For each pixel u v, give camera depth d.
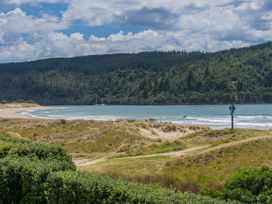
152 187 11.38
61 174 12.92
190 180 27.50
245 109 198.38
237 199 14.74
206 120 130.38
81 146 62.50
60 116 169.38
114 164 39.50
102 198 11.34
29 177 14.10
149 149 51.94
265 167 16.02
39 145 18.59
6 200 14.78
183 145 52.56
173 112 193.62
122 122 74.69
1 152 18.19
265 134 51.50
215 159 36.38
